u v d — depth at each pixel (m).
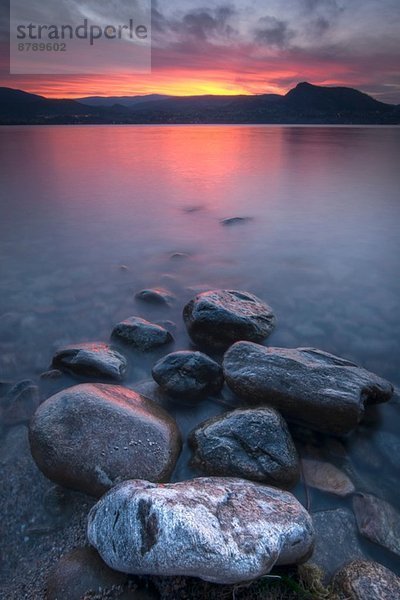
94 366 6.02
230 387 5.40
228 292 7.89
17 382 6.14
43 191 21.70
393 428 5.26
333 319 8.36
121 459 4.16
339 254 12.33
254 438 4.41
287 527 3.27
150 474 4.11
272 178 25.50
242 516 3.23
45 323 8.06
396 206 18.28
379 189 22.00
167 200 19.81
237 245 13.21
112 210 17.83
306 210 17.78
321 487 4.40
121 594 3.04
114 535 3.12
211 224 15.73
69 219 16.30
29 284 9.98
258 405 5.06
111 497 3.34
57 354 6.36
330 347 7.34
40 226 15.24
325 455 4.80
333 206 18.45
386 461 4.79
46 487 4.33
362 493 4.36
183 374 5.60
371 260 11.80
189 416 5.42
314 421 5.00
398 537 3.91
